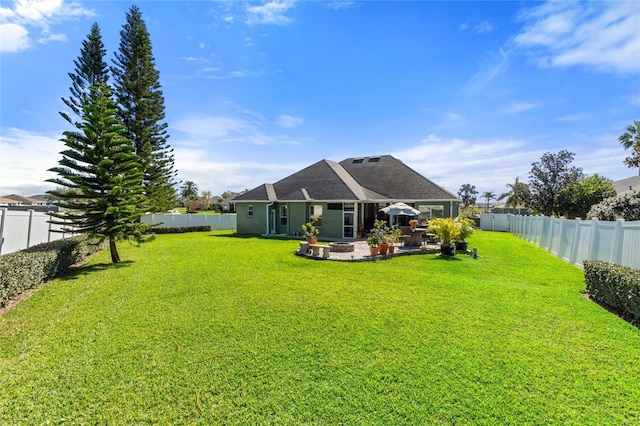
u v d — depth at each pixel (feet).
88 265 37.19
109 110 37.70
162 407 10.53
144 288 26.11
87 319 18.84
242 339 15.80
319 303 21.77
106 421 9.87
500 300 22.29
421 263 38.14
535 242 58.03
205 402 10.79
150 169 78.79
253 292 24.73
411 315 19.17
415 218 74.28
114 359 13.84
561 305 21.09
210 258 42.09
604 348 14.61
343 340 15.60
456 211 76.28
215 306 21.22
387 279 29.30
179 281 28.55
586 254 33.94
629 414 10.00
